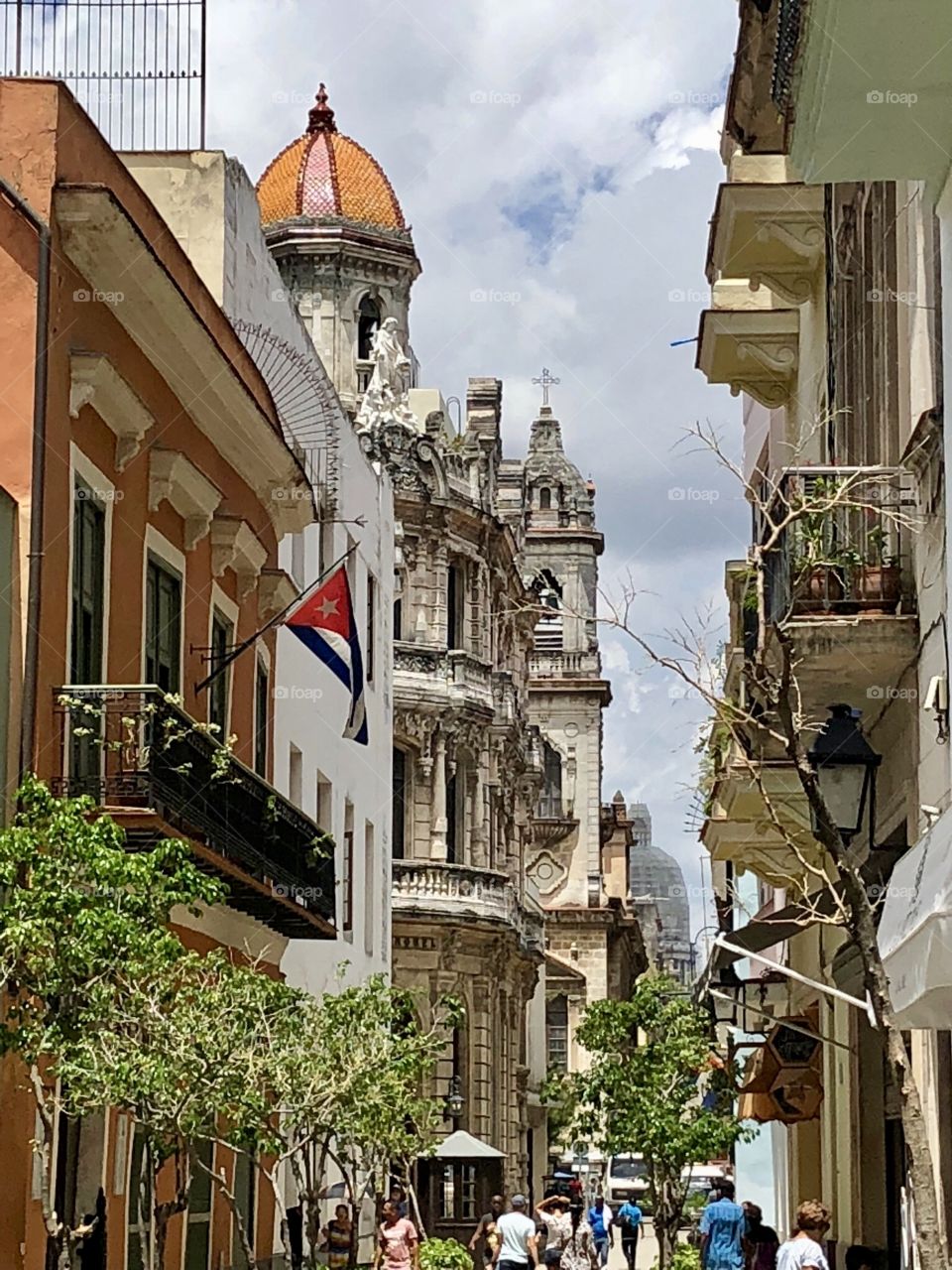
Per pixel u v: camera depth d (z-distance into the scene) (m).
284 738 30.59
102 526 20.66
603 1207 53.06
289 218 65.31
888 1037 11.46
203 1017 16.77
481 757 62.81
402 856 60.34
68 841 15.27
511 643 69.56
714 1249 28.25
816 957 28.70
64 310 19.19
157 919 15.70
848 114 14.50
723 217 23.64
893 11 13.31
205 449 24.52
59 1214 19.20
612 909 94.69
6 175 19.03
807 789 12.09
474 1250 41.47
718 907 30.19
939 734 16.50
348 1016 22.41
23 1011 15.39
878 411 20.22
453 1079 57.41
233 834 22.56
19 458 18.34
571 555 99.25
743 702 20.16
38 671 18.25
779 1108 28.06
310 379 35.66
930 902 13.09
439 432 64.38
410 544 61.19
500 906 61.97
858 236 21.39
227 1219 25.28
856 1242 23.31
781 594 18.36
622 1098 45.47
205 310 24.45
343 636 26.62
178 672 23.58
